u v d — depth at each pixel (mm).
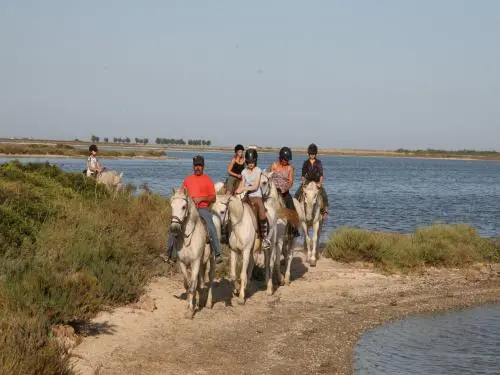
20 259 12062
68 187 20391
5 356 7879
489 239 23438
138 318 11711
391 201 47000
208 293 13102
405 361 10609
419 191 61750
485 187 73250
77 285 11633
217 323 12078
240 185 13562
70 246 13609
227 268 16359
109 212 17672
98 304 11562
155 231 16984
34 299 10500
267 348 10891
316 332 12062
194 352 10383
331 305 14219
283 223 15180
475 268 19016
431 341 11828
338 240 19688
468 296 15602
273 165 15562
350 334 12086
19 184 16938
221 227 13078
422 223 32250
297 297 14750
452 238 20812
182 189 11391
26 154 109875
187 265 12086
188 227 11555
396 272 18016
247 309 13266
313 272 17484
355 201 46250
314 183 17188
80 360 9336
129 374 9094
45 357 8266
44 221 15000
